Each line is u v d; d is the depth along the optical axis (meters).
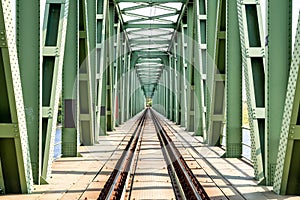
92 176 8.85
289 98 6.27
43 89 8.11
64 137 12.01
